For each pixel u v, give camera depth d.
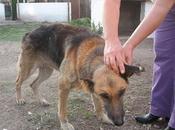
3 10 5.86
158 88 1.69
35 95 2.09
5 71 2.83
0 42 4.07
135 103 2.03
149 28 1.19
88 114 1.87
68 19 5.68
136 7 4.46
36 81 2.09
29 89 2.32
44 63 1.98
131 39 1.20
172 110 1.64
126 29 4.51
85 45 1.58
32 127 1.77
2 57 3.32
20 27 5.17
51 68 2.04
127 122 1.78
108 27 1.22
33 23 5.57
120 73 1.34
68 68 1.61
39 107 2.01
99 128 1.74
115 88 1.34
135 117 1.80
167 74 1.63
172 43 1.55
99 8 4.35
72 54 1.61
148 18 1.19
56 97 2.17
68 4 5.64
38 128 1.76
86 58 1.51
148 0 4.26
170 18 1.51
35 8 5.81
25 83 2.44
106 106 1.39
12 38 4.31
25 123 1.82
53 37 1.83
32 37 1.95
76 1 5.52
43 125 1.79
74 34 1.72
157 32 1.59
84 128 1.74
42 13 5.79
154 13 1.19
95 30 4.21
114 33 1.21
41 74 2.07
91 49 1.54
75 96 2.12
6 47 3.78
